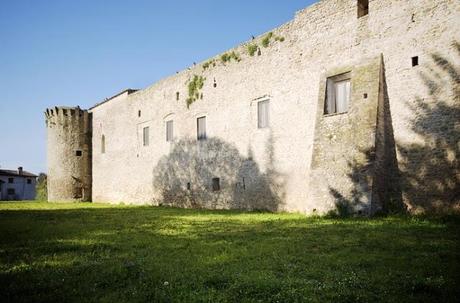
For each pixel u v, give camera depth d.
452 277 4.80
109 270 5.57
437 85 11.12
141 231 10.24
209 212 17.48
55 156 35.69
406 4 12.12
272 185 16.86
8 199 59.50
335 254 6.41
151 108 27.25
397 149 11.99
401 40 12.17
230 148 19.55
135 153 29.11
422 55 11.57
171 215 16.14
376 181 11.80
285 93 16.50
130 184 29.69
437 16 11.29
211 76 21.27
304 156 15.32
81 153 36.28
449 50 10.91
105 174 33.72
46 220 14.36
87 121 36.88
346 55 13.89
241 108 18.94
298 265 5.73
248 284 4.72
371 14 13.14
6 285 4.92
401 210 11.63
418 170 11.38
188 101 23.11
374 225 9.70
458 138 10.52
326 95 14.38
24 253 7.09
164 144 25.52
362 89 12.88
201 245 7.66
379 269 5.34
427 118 11.30
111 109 33.09
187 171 22.98
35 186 64.12
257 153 17.81
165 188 25.23
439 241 7.14
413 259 5.84
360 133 12.51
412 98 11.73
